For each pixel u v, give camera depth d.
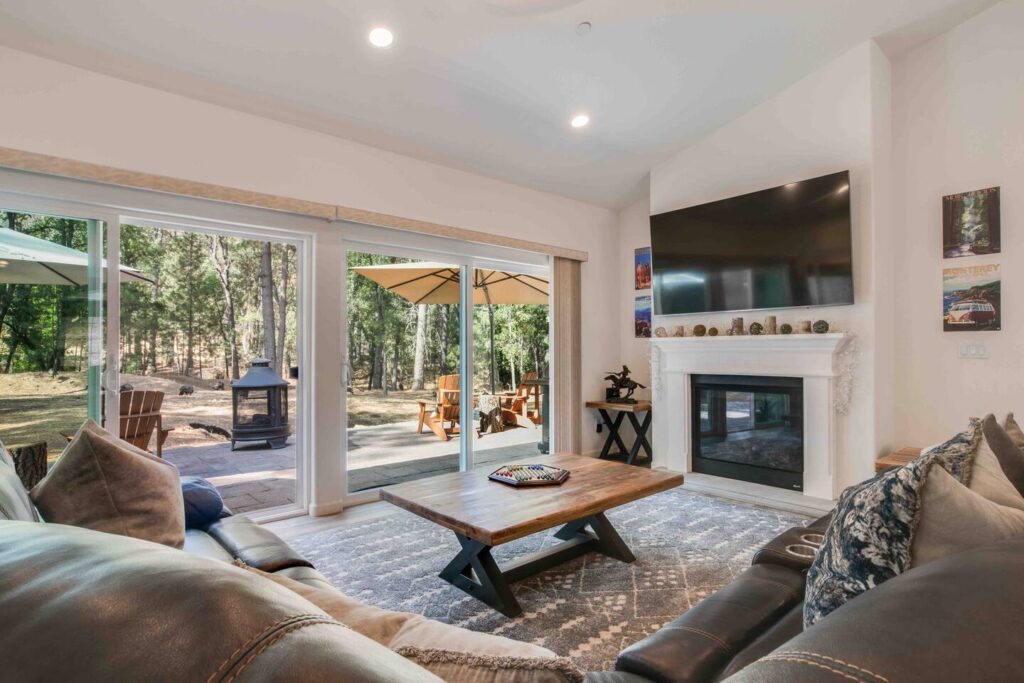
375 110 3.34
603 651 1.92
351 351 3.78
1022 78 3.38
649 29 3.10
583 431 5.12
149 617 0.31
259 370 3.46
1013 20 3.41
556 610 2.22
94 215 2.80
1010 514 0.87
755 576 1.48
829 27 3.37
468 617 2.17
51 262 2.72
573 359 4.99
